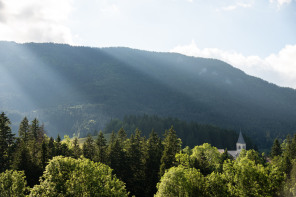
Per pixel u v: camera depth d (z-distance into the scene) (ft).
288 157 217.97
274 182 148.46
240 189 143.84
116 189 131.23
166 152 216.33
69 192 121.49
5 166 197.36
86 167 131.95
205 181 150.61
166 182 149.28
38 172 188.55
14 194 126.52
